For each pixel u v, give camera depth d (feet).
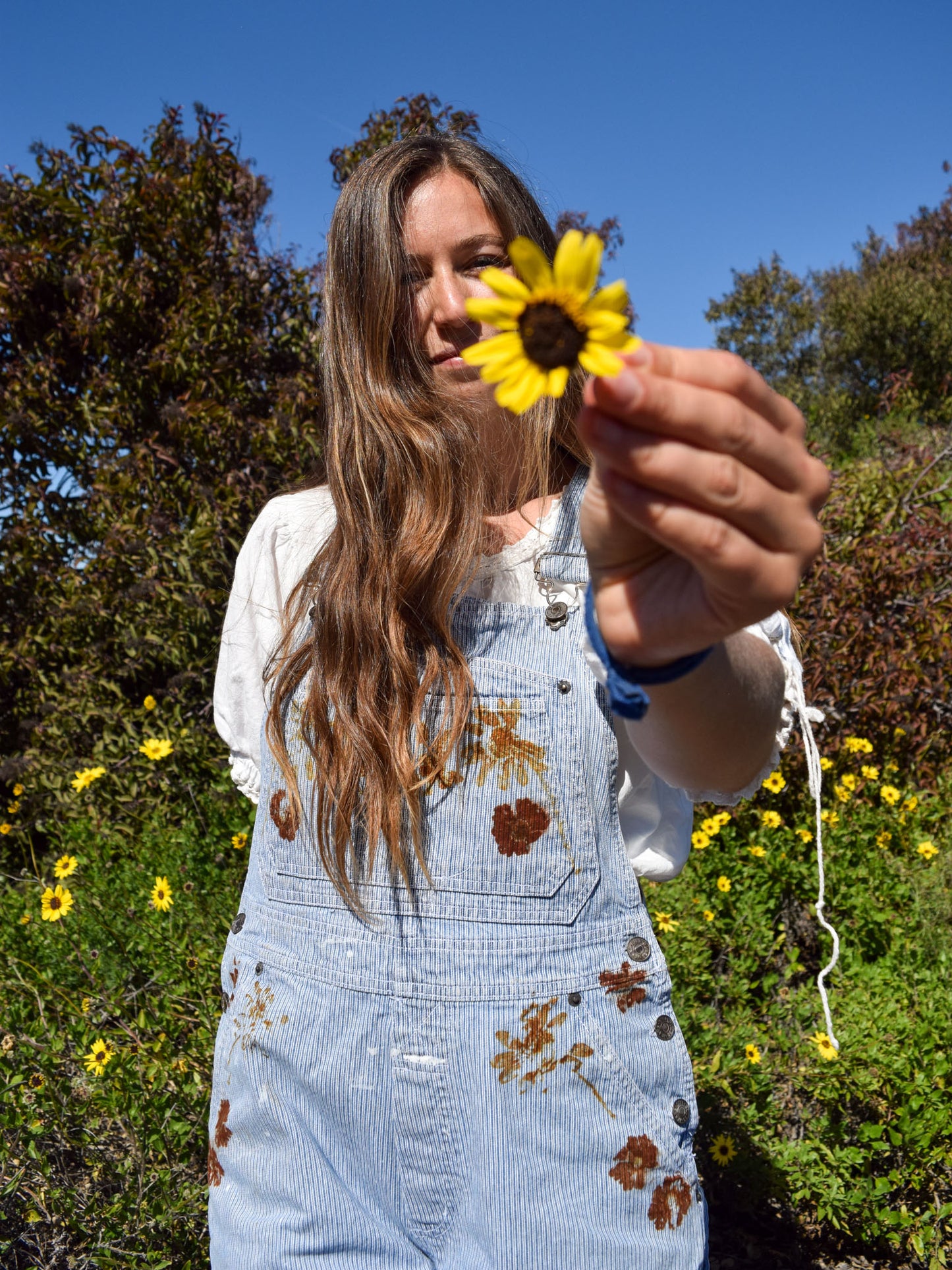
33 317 10.62
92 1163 5.10
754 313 42.70
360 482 2.98
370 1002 2.64
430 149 3.23
